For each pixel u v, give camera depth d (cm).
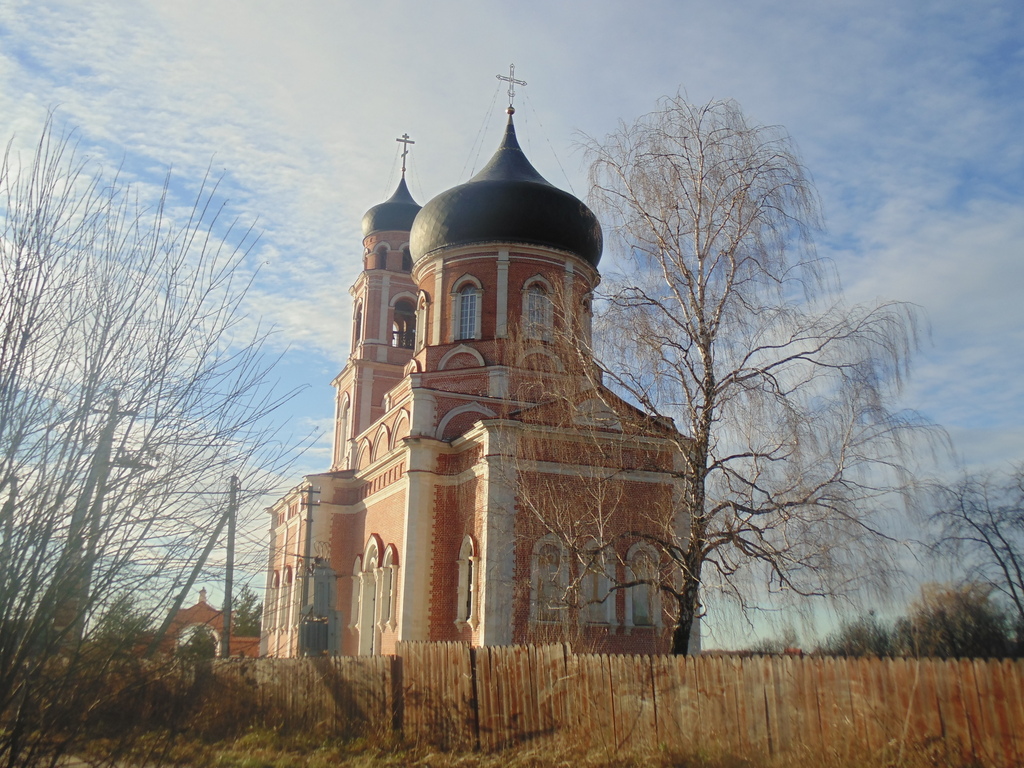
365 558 3712
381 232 4859
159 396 1004
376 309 4728
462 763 1708
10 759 871
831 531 1748
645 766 1510
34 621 884
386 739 1948
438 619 3114
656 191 2025
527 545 2817
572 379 2156
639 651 2850
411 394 3400
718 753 1484
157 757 1085
